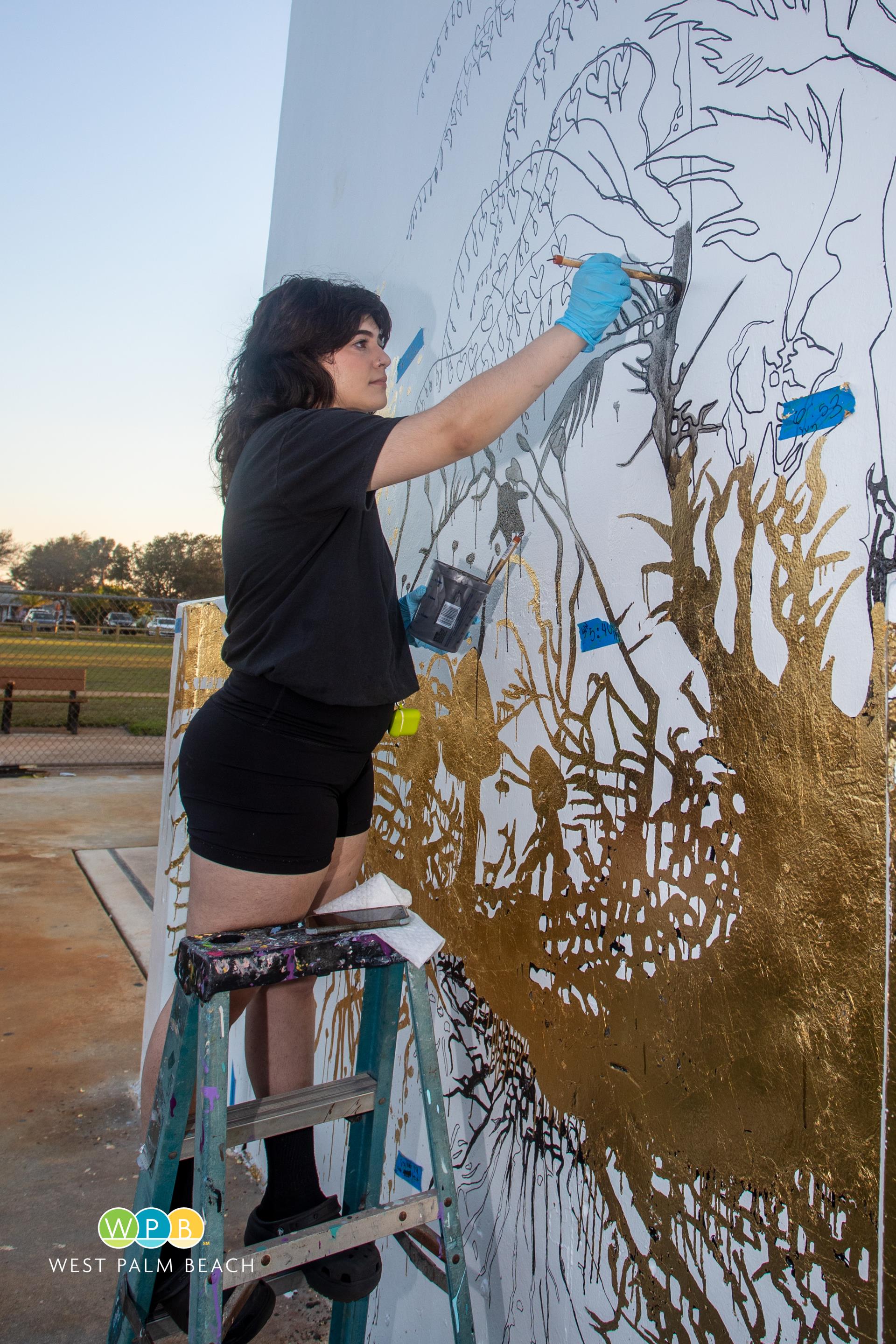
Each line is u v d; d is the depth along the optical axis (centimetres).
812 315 103
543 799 153
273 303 147
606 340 141
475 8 206
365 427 123
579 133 156
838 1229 93
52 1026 353
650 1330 120
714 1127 110
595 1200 133
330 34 325
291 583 135
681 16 129
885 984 90
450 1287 129
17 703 1390
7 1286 210
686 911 118
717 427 117
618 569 136
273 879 138
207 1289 110
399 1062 199
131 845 643
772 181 111
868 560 94
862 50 99
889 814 90
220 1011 117
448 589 155
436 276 218
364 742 147
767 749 106
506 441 171
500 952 163
